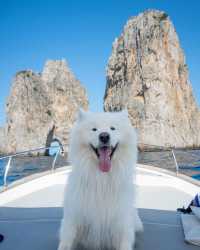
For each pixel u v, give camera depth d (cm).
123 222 228
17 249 251
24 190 473
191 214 338
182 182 529
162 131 7525
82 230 235
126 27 8912
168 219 330
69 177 246
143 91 7931
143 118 7675
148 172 619
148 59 8069
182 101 8094
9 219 330
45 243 263
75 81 9844
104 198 228
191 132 7938
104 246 237
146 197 443
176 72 8350
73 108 9312
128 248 224
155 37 8312
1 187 473
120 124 258
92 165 236
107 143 234
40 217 336
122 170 238
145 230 295
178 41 8906
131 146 253
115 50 8994
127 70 8338
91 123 254
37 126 8406
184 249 251
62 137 8881
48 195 449
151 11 8744
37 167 2309
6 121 8519
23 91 8644
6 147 8188
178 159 2045
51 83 9425
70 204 231
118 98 8419
